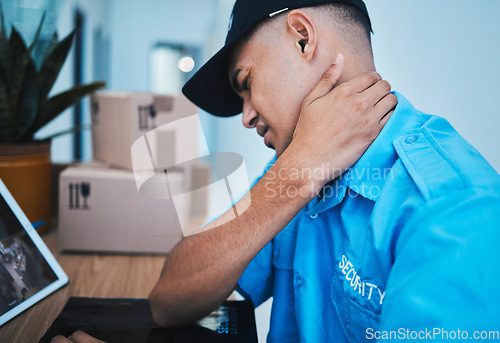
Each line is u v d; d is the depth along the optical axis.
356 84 0.65
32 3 3.22
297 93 0.69
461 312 0.41
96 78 6.34
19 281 0.80
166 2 8.41
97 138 1.34
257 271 0.89
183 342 0.68
